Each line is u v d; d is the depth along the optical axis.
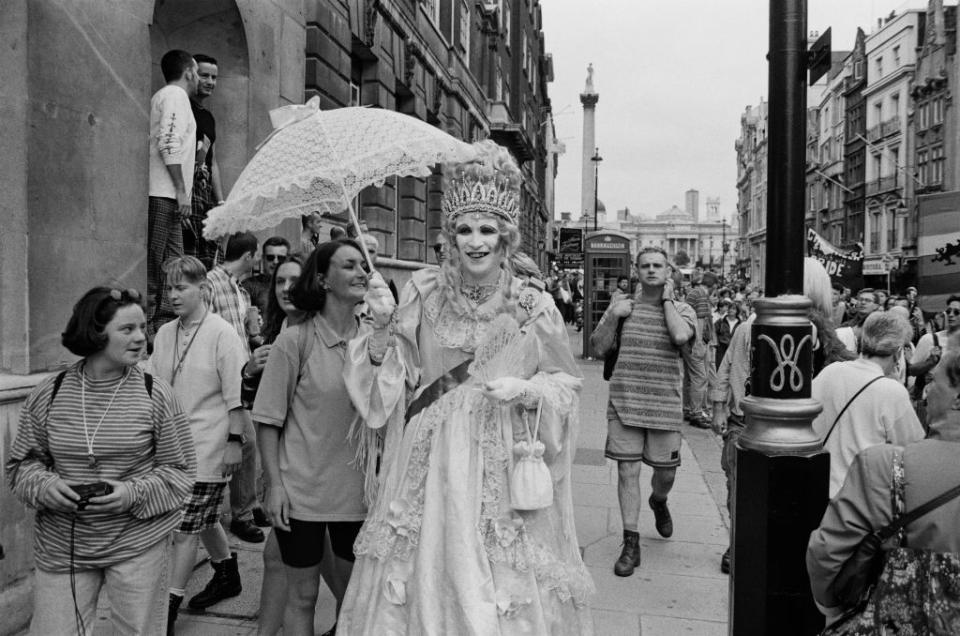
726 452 4.84
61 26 4.60
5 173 4.20
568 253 35.00
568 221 80.25
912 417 3.61
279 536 3.04
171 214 5.65
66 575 2.73
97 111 4.93
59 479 2.65
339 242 3.09
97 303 2.69
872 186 54.22
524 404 2.61
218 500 3.85
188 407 3.84
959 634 1.85
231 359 3.88
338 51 9.75
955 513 1.89
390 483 2.70
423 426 2.68
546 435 2.68
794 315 2.92
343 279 3.03
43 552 2.74
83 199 4.80
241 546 5.00
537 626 2.47
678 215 128.38
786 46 2.99
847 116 59.38
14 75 4.25
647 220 131.62
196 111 6.36
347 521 3.02
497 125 26.30
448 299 2.77
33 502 2.67
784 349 2.90
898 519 1.97
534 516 2.60
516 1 33.88
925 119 46.25
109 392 2.78
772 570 2.83
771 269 3.01
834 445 3.71
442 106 18.22
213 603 4.06
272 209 3.31
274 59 7.85
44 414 2.74
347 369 2.72
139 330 2.76
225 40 7.23
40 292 4.45
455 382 2.71
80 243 4.78
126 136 5.23
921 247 12.46
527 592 2.48
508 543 2.50
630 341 4.91
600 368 16.28
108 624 3.73
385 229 13.36
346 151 2.97
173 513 2.92
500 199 2.73
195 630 3.78
